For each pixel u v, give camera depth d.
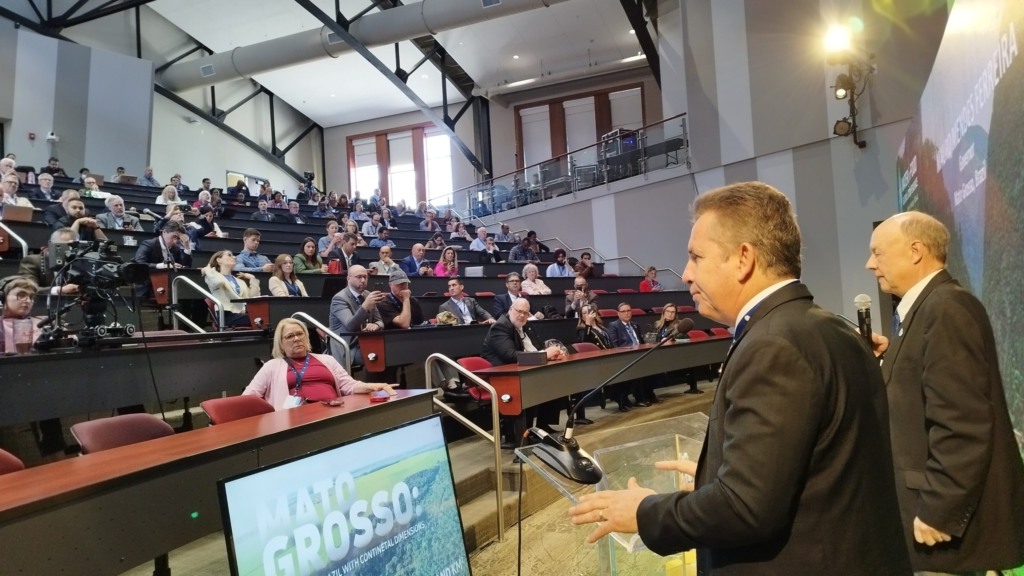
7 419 2.83
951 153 3.58
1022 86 2.27
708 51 10.48
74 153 12.86
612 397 6.29
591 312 6.85
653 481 1.79
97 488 1.66
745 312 1.10
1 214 6.37
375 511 1.50
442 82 16.02
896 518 1.02
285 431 2.36
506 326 5.24
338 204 14.25
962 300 1.75
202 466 2.00
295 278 6.15
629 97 16.53
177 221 6.63
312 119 19.55
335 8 13.05
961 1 3.26
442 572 1.62
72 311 4.17
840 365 0.98
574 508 1.16
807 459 0.93
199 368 3.78
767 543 0.97
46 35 13.33
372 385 3.54
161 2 14.74
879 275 2.07
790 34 9.41
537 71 16.20
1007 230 2.50
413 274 8.01
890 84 8.15
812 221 9.11
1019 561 1.60
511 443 4.52
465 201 15.39
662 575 1.72
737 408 0.97
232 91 17.39
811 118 9.14
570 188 13.04
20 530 1.47
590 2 13.18
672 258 11.32
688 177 10.91
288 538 1.28
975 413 1.63
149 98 13.90
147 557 1.78
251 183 17.69
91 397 3.17
